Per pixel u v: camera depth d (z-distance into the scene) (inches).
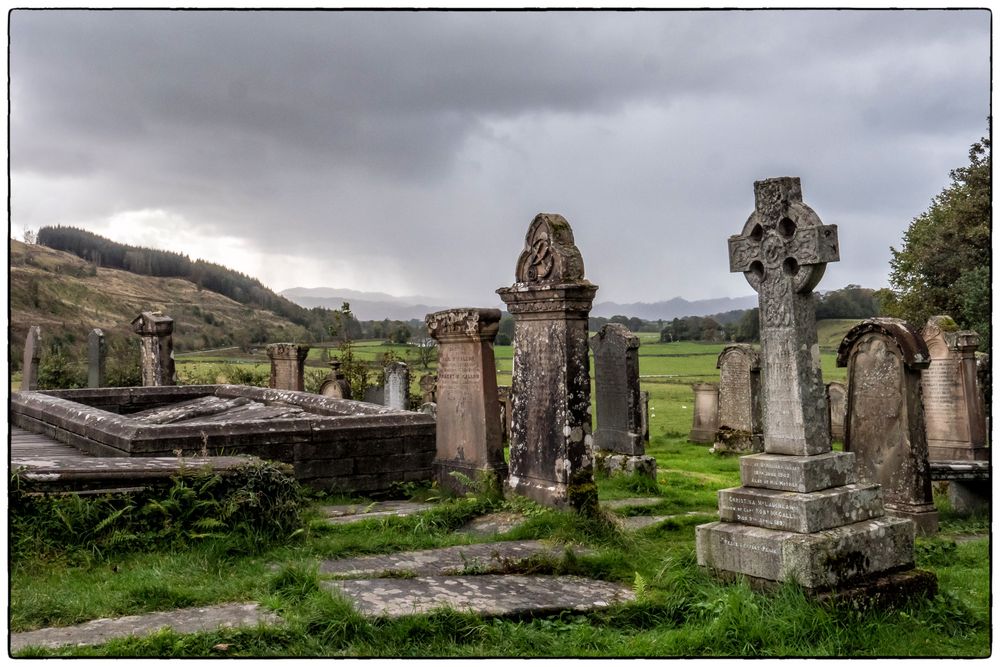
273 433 435.5
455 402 452.4
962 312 1028.5
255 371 1375.5
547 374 372.5
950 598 253.9
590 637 223.1
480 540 327.0
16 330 1389.0
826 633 223.1
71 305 1945.1
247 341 2121.1
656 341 2632.9
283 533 313.9
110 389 740.7
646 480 500.7
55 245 2935.5
